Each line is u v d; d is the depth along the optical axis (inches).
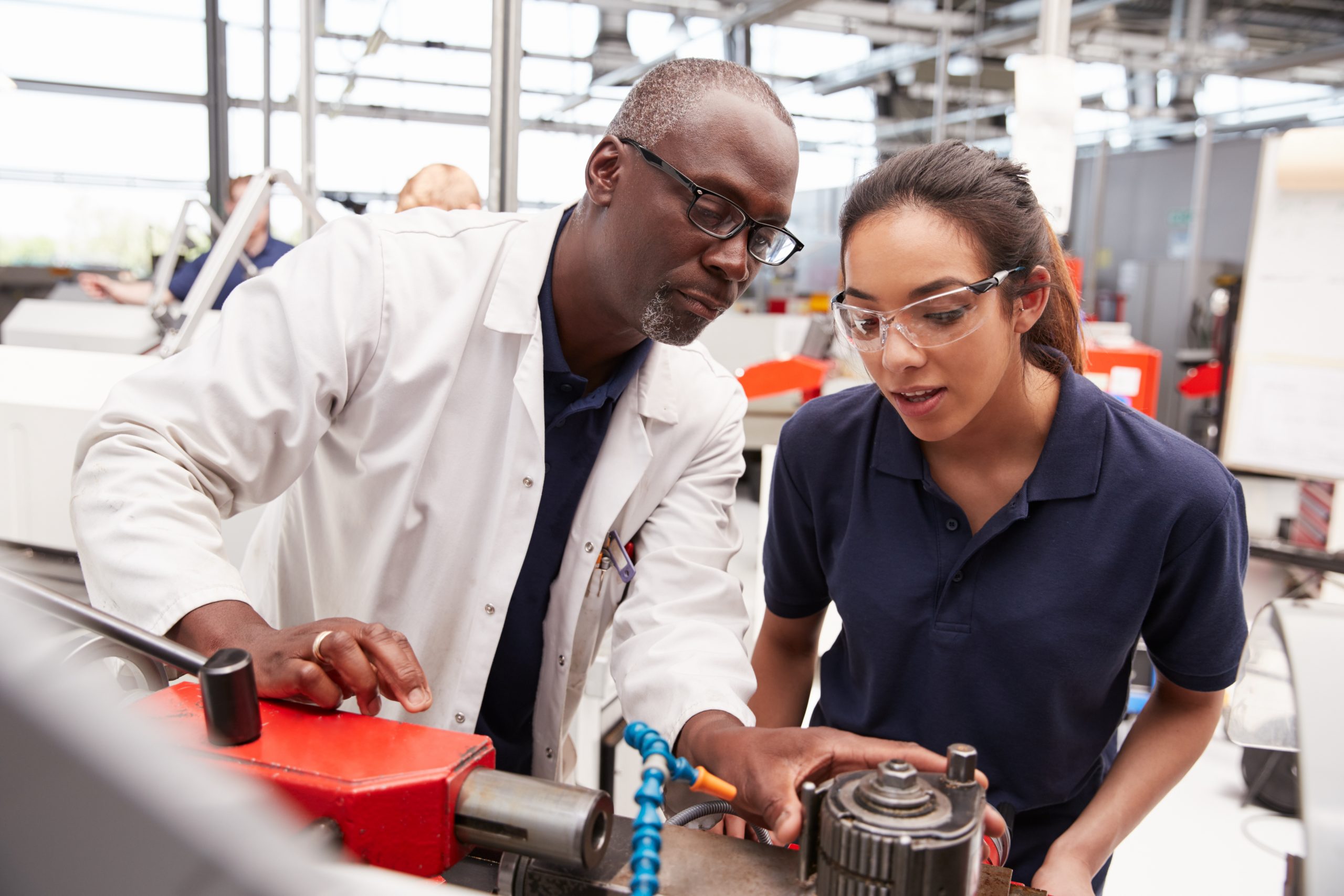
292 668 25.8
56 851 9.1
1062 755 38.2
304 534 43.4
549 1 249.4
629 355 42.1
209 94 268.7
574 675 46.8
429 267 40.5
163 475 34.4
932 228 31.4
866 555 38.9
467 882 24.1
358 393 40.1
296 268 39.1
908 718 39.4
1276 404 94.6
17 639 8.8
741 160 33.7
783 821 24.5
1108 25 265.1
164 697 25.2
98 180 268.8
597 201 36.9
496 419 40.9
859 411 40.3
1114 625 35.8
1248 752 81.4
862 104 321.7
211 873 9.3
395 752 22.8
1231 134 323.0
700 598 40.6
